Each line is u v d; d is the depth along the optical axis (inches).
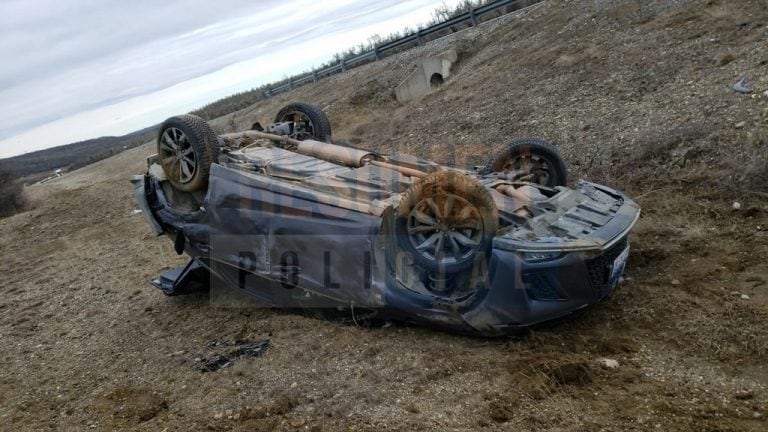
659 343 164.4
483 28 686.5
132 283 312.5
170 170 243.1
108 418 173.5
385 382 165.0
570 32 514.3
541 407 144.6
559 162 238.7
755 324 164.1
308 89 901.2
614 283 182.1
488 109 445.1
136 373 201.6
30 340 254.2
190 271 258.8
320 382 170.2
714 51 355.6
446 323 181.9
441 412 148.1
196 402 172.7
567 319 182.2
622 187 275.9
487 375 161.3
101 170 1095.6
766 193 233.1
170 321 244.5
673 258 211.5
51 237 511.2
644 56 394.9
